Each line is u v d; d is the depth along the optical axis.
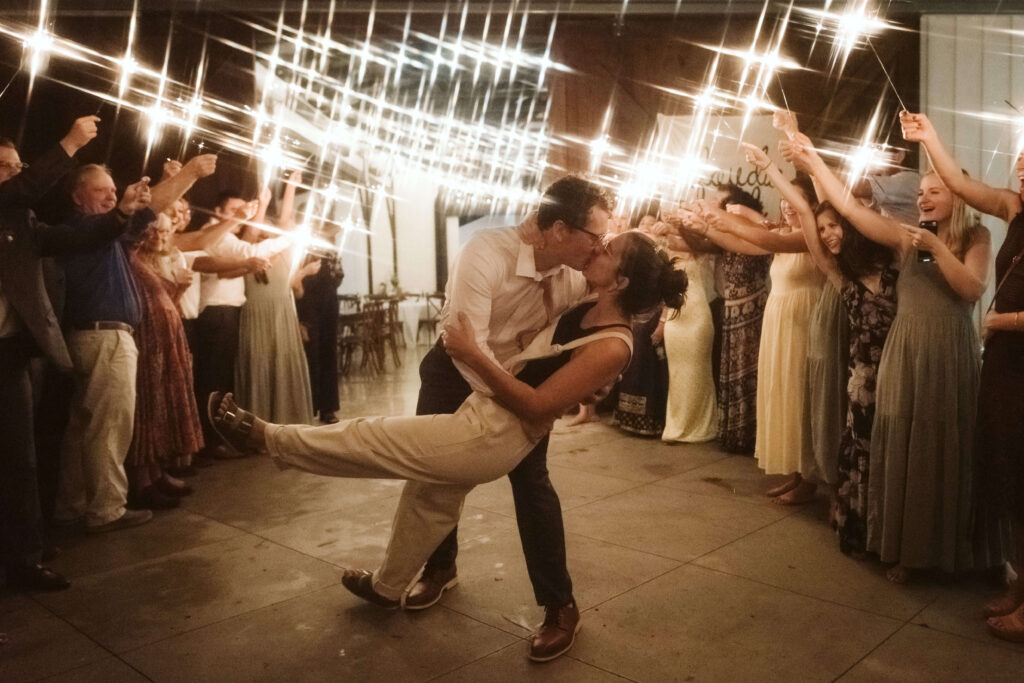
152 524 3.79
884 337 3.07
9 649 2.55
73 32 5.08
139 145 5.44
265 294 5.25
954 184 2.75
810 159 3.08
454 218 13.21
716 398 5.37
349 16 6.24
